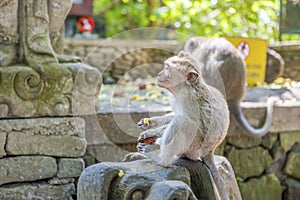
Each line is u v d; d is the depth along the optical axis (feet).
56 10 12.94
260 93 18.81
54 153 12.39
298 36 29.30
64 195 12.50
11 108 12.01
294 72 22.77
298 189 16.31
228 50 16.46
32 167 12.22
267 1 31.71
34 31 12.42
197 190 9.60
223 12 33.86
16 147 12.08
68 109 12.48
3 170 11.97
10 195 12.03
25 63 12.34
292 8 20.71
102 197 8.68
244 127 15.47
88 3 33.01
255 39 20.30
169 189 8.27
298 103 16.61
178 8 36.14
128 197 8.56
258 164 16.02
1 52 12.19
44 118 12.30
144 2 43.80
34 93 12.16
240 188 15.69
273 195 16.34
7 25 12.24
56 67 12.36
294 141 16.53
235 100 15.78
